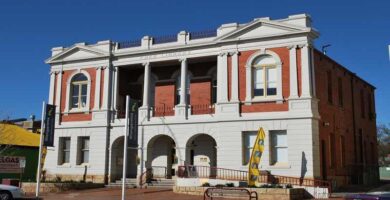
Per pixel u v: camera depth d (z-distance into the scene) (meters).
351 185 32.69
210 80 33.97
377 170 39.09
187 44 32.72
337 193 27.02
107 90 34.91
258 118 29.39
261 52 30.17
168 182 31.67
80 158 35.41
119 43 35.66
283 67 29.47
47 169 35.91
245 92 30.31
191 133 31.69
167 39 34.03
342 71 35.22
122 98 36.19
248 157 29.67
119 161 34.84
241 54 30.86
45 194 28.39
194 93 34.31
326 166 29.30
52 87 37.12
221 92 30.95
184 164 31.47
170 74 35.53
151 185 31.80
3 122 41.16
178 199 24.06
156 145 34.56
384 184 35.62
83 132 35.16
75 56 36.59
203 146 33.00
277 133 29.19
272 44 29.98
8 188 22.17
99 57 35.56
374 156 41.72
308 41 29.09
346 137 34.22
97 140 34.50
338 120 32.91
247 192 22.81
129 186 31.92
